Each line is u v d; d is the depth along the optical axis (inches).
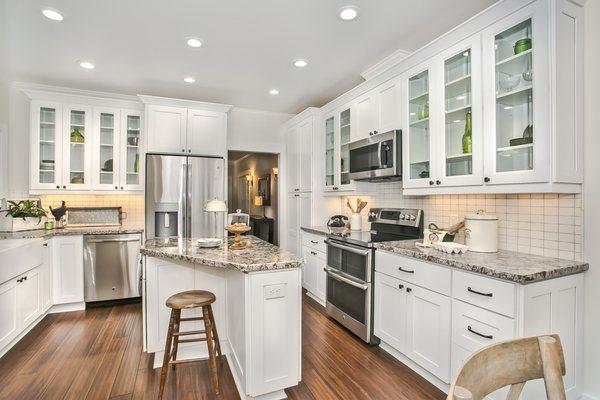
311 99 164.7
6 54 112.3
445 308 75.7
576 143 69.7
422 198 115.3
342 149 142.6
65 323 119.7
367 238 114.3
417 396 76.4
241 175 351.6
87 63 119.6
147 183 140.2
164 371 74.6
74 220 147.3
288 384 75.4
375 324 100.8
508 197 86.8
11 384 79.7
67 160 143.3
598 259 69.5
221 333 95.5
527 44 71.4
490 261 72.1
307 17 89.6
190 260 77.9
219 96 159.6
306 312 132.8
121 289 140.1
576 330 69.7
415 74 99.8
